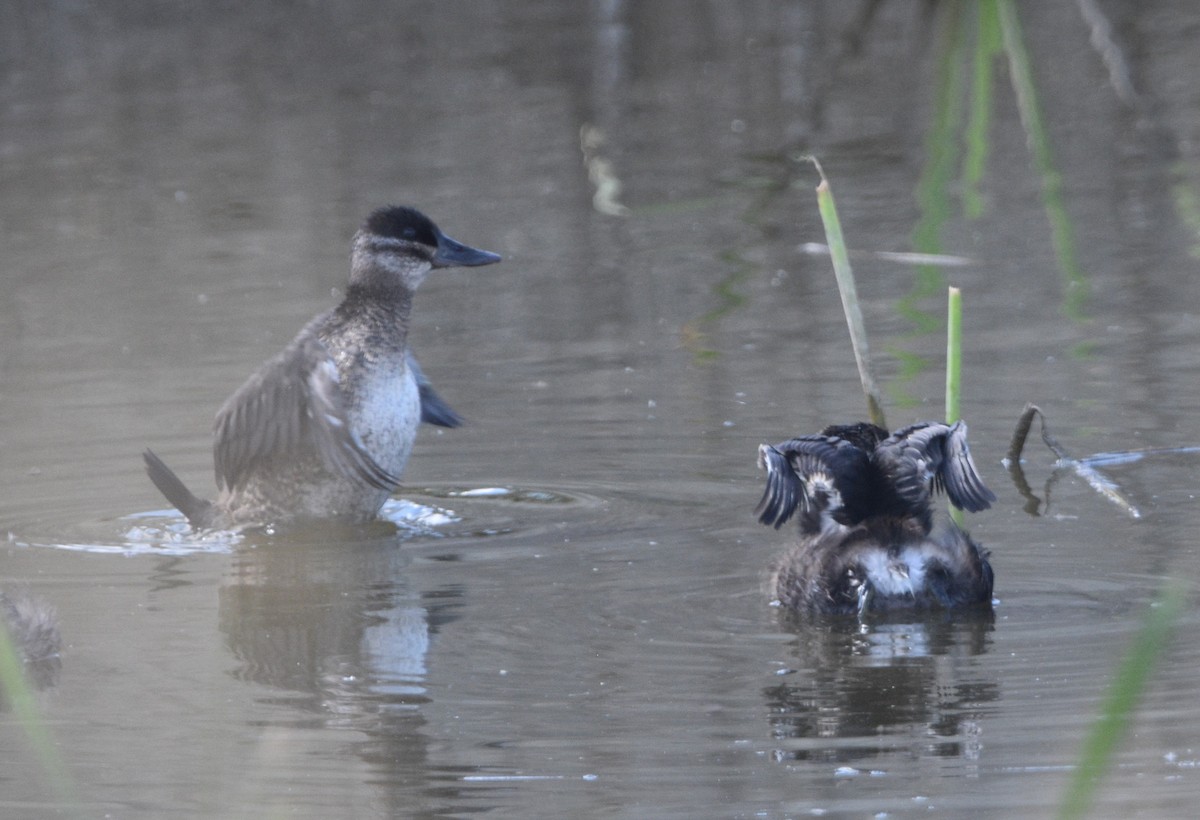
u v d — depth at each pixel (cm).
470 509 1274
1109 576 1039
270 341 1767
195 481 1355
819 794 755
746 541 1159
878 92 2952
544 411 1489
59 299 2003
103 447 1446
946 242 2027
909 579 977
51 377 1673
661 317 1783
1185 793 740
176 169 2672
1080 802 428
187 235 2288
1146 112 2667
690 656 940
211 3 3928
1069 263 1844
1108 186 2247
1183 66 2969
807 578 1009
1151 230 2002
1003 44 1558
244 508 1273
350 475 1255
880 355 1585
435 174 2566
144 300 1969
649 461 1343
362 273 1334
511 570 1124
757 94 3025
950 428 995
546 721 853
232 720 871
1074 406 1400
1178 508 1156
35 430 1496
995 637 947
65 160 2759
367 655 966
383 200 2417
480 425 1463
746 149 2647
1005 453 1305
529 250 2128
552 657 948
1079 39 3172
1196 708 835
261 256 2164
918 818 727
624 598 1049
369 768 802
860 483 989
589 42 3538
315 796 773
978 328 1662
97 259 2194
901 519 1003
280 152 2758
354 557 1180
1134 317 1656
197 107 3106
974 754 791
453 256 1359
